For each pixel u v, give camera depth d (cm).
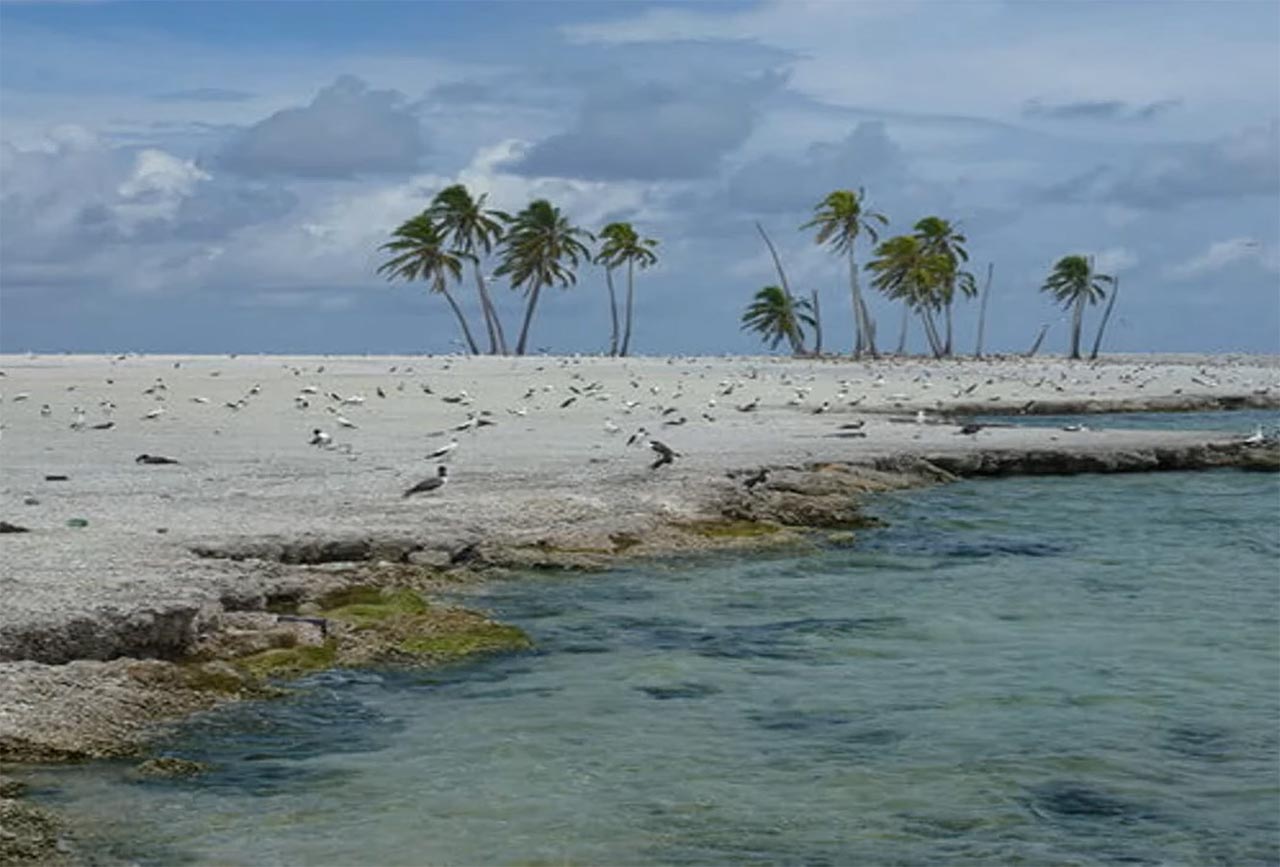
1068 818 1406
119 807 1373
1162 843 1347
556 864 1262
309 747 1577
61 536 2436
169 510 2797
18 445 3962
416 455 3912
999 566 2862
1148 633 2233
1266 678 1945
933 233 15125
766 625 2264
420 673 1908
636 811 1400
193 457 3762
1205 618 2355
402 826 1345
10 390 5581
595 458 3866
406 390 6291
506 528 2833
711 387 7138
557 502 3064
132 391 5722
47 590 1959
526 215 12725
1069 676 1950
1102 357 16325
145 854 1262
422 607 2195
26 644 1741
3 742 1498
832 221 13600
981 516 3572
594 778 1495
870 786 1486
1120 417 7119
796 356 12962
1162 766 1566
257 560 2338
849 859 1291
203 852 1270
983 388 7981
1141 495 4022
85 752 1516
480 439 4419
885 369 10081
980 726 1706
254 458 3772
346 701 1762
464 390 6419
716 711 1759
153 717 1642
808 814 1402
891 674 1958
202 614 1934
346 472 3488
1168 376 10094
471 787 1458
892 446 4547
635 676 1920
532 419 5231
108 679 1683
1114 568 2858
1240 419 7056
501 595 2444
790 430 4959
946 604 2458
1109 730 1694
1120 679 1934
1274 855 1322
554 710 1748
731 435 4741
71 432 4344
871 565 2847
